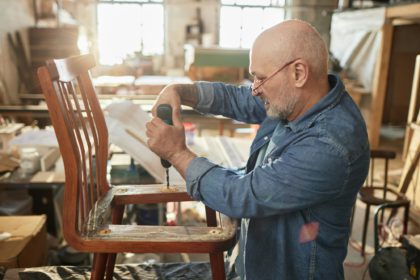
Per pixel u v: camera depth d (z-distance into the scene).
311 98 1.00
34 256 1.89
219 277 1.02
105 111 2.04
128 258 2.31
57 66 0.92
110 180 2.12
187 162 0.96
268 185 0.91
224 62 5.76
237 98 1.34
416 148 3.22
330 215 1.04
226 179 0.93
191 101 1.29
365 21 6.07
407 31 7.49
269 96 1.00
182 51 9.73
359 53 6.39
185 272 1.63
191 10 9.66
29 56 5.87
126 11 9.55
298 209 0.95
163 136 0.95
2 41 5.18
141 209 2.39
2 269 1.62
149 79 6.50
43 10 6.43
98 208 1.12
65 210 0.93
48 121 3.69
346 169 0.92
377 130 5.94
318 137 0.93
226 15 9.96
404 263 2.09
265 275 1.09
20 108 3.25
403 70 7.66
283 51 0.94
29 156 2.25
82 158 1.03
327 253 1.06
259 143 1.22
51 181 2.12
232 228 1.03
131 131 1.94
